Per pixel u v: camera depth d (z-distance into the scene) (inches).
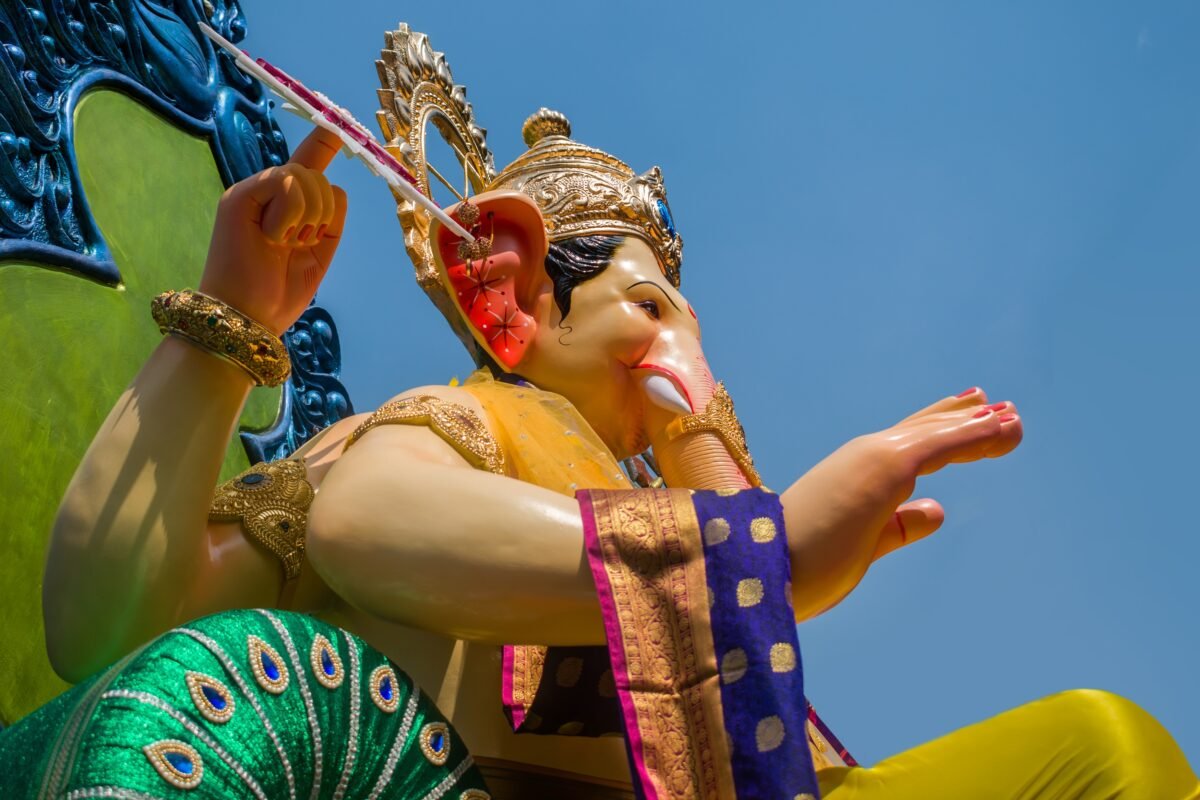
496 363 252.4
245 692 157.9
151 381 189.8
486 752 197.2
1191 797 168.7
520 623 176.4
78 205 287.4
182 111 342.3
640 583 172.2
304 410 348.2
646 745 164.2
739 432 240.4
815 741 239.5
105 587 182.2
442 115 285.9
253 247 194.9
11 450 251.6
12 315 261.9
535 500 179.2
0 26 282.4
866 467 181.5
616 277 246.1
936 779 179.0
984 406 190.7
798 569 178.2
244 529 200.1
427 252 260.2
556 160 267.1
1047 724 175.6
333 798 162.7
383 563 177.5
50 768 145.3
